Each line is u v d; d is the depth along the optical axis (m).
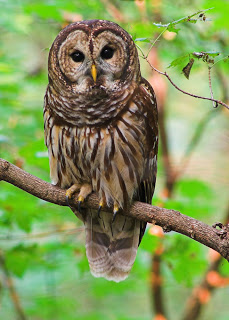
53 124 9.45
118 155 9.32
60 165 9.66
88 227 10.22
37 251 11.91
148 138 9.54
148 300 14.92
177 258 11.73
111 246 10.20
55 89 9.32
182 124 16.70
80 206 9.53
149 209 8.76
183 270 11.71
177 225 8.32
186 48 12.61
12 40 13.80
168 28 8.14
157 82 13.39
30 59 13.59
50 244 12.32
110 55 9.20
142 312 14.78
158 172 13.68
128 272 10.09
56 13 12.59
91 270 10.16
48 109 9.50
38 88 13.55
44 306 12.97
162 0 12.90
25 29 12.69
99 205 9.52
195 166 14.14
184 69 8.30
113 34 9.14
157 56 13.18
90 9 12.91
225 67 13.05
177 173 13.59
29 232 11.50
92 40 9.05
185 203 12.57
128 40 9.29
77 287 13.41
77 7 12.89
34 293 13.09
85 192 9.55
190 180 13.45
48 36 12.98
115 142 9.27
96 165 9.37
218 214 13.33
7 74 12.84
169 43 12.58
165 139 13.96
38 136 12.74
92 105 9.16
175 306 15.73
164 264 12.40
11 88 12.80
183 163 13.84
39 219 11.89
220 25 12.23
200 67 12.14
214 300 16.11
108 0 13.33
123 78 9.26
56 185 9.88
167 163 13.65
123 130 9.26
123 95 9.23
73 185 9.59
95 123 9.21
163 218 8.45
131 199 9.47
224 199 14.23
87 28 9.10
